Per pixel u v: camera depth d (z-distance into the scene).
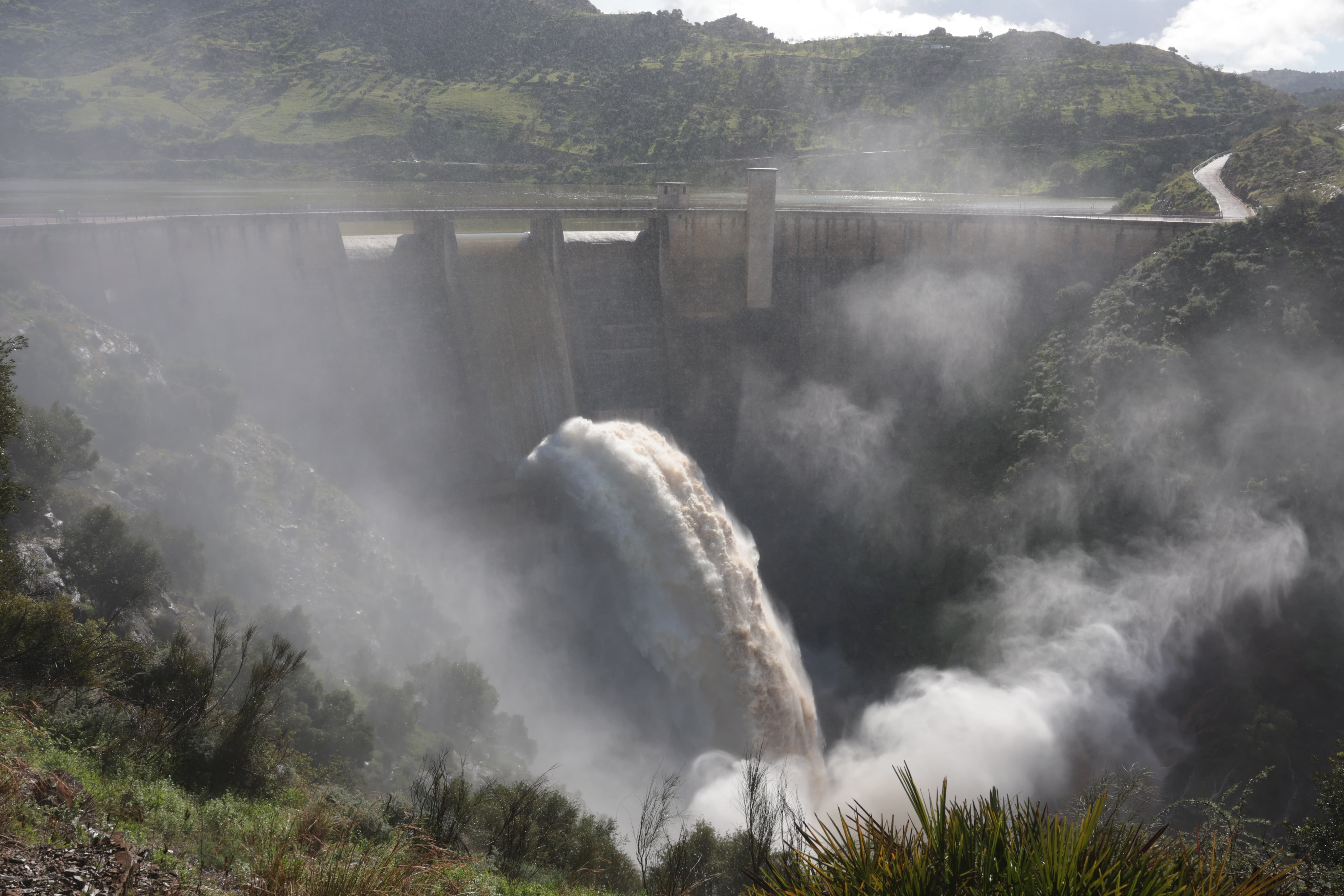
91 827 15.86
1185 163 158.75
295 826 16.22
